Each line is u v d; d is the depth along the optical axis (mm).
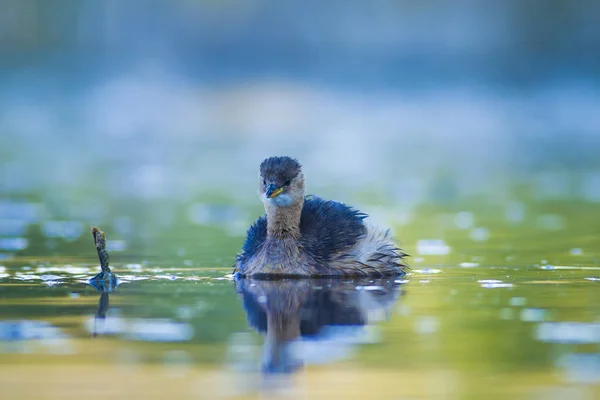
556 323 10945
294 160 14391
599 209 21938
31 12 49000
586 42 47750
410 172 29031
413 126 40531
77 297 12523
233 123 41250
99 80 47094
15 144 35844
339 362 9641
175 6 49344
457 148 34969
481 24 48844
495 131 39406
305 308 11820
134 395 8734
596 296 12430
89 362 9656
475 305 11922
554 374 9242
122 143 36375
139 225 19938
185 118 42406
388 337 10453
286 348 10055
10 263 15289
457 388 8867
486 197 24047
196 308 11844
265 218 14938
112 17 49750
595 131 39062
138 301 12250
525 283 13414
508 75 47781
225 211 22062
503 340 10258
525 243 17375
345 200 23375
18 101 44406
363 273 14023
